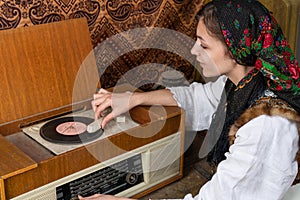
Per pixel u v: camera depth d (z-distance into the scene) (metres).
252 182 0.95
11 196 1.05
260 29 0.95
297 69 1.00
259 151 0.93
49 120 1.32
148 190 1.34
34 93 1.30
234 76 1.06
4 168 1.05
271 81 0.98
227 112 1.09
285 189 0.99
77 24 1.39
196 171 1.43
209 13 0.97
